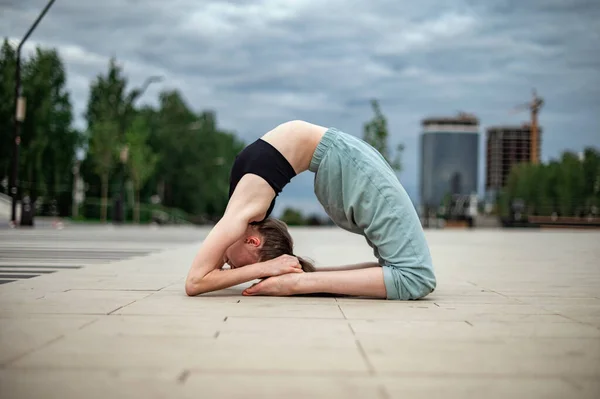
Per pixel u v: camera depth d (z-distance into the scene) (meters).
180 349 2.30
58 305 3.43
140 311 3.23
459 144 149.00
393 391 1.78
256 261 4.08
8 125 36.91
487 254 10.02
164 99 60.47
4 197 33.44
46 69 38.62
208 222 60.38
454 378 1.93
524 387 1.84
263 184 3.97
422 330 2.76
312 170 4.18
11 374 1.92
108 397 1.69
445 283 5.18
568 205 43.66
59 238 13.69
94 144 37.47
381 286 3.87
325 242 14.34
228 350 2.29
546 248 12.23
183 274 5.47
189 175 60.38
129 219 40.78
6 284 4.55
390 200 4.02
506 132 109.12
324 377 1.92
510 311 3.42
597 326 2.91
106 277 5.15
